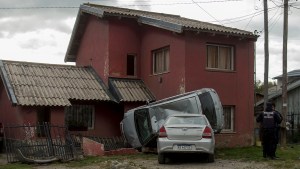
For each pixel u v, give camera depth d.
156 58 20.42
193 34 18.19
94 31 22.30
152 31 20.44
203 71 18.38
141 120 16.83
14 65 19.64
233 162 13.48
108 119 20.17
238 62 19.33
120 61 20.84
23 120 17.05
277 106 28.47
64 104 17.45
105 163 13.25
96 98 18.81
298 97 27.16
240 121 19.17
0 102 20.09
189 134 12.73
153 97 19.81
